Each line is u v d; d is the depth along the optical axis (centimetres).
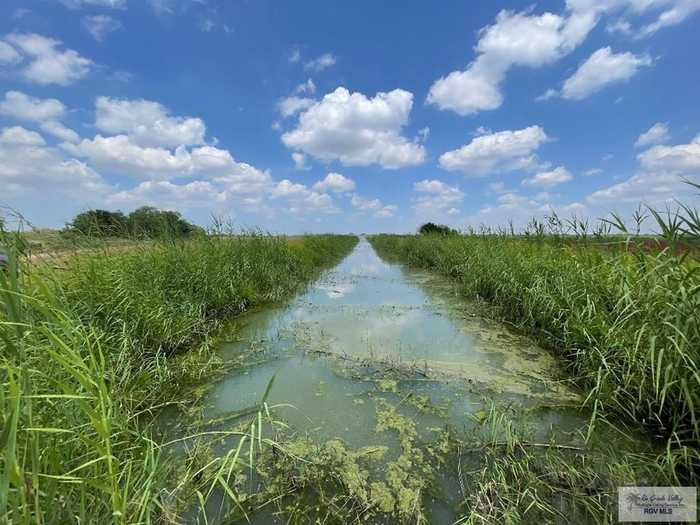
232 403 288
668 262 229
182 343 412
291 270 922
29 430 124
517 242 721
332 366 358
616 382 274
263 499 184
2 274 149
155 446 198
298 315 564
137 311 360
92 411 148
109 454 132
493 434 226
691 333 214
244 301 612
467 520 166
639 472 189
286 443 230
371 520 171
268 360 374
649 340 236
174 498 178
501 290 577
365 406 280
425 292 758
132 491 163
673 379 214
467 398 291
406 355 387
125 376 275
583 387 307
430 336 453
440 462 212
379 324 509
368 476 201
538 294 438
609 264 346
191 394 303
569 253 478
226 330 483
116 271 379
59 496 133
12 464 104
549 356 382
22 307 175
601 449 217
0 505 100
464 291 737
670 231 227
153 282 436
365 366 357
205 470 201
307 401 289
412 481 196
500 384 315
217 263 597
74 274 339
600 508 166
